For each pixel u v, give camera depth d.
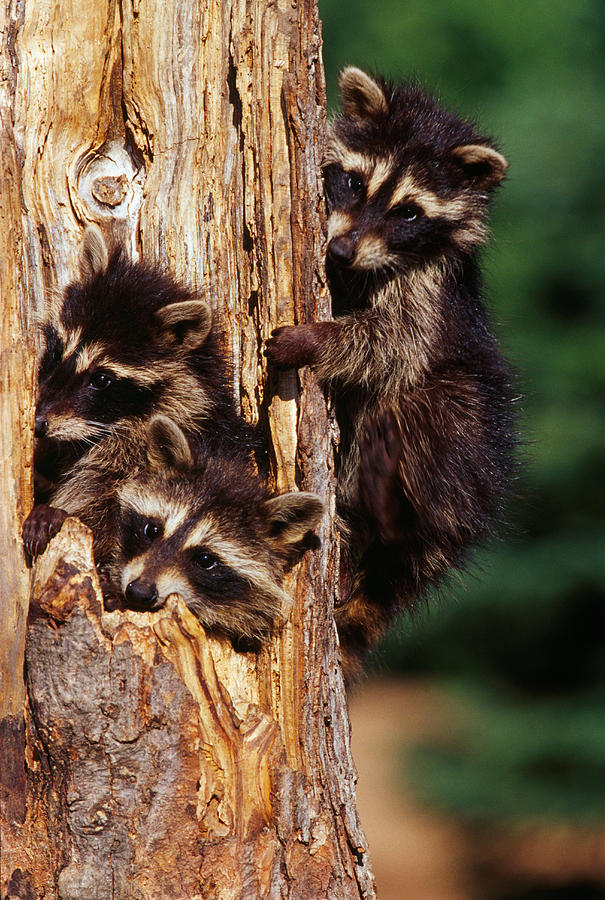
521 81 28.11
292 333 8.53
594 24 28.92
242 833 7.53
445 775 20.55
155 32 8.70
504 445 11.51
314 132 8.45
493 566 21.27
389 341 10.48
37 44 8.77
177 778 7.27
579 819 19.62
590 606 21.92
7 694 7.60
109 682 7.24
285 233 8.46
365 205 10.77
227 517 8.72
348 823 8.38
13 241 8.07
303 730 8.29
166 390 9.54
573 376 22.11
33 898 7.29
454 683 23.47
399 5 29.89
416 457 10.67
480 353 11.38
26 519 7.80
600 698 20.95
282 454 8.66
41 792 7.39
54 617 7.28
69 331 9.39
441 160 11.16
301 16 8.28
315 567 8.58
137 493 9.00
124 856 7.21
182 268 8.98
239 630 8.56
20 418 7.92
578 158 23.02
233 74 8.50
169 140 8.83
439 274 11.05
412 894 19.94
